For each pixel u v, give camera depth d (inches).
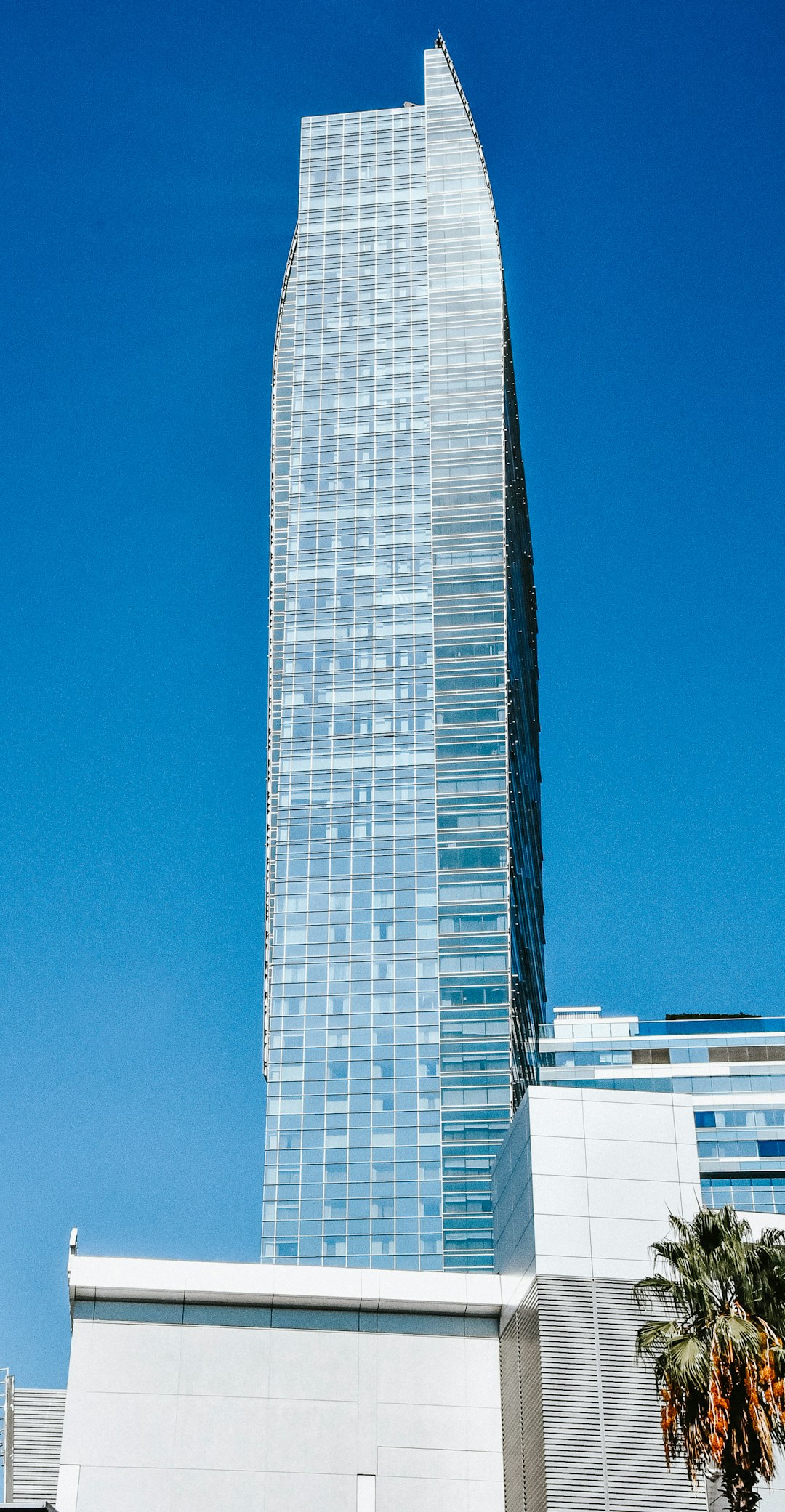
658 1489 2486.5
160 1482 2773.1
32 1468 3161.9
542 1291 2637.8
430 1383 2883.9
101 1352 2864.2
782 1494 2551.7
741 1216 2977.4
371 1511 2768.2
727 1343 1932.8
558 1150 2770.7
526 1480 2637.8
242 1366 2871.6
